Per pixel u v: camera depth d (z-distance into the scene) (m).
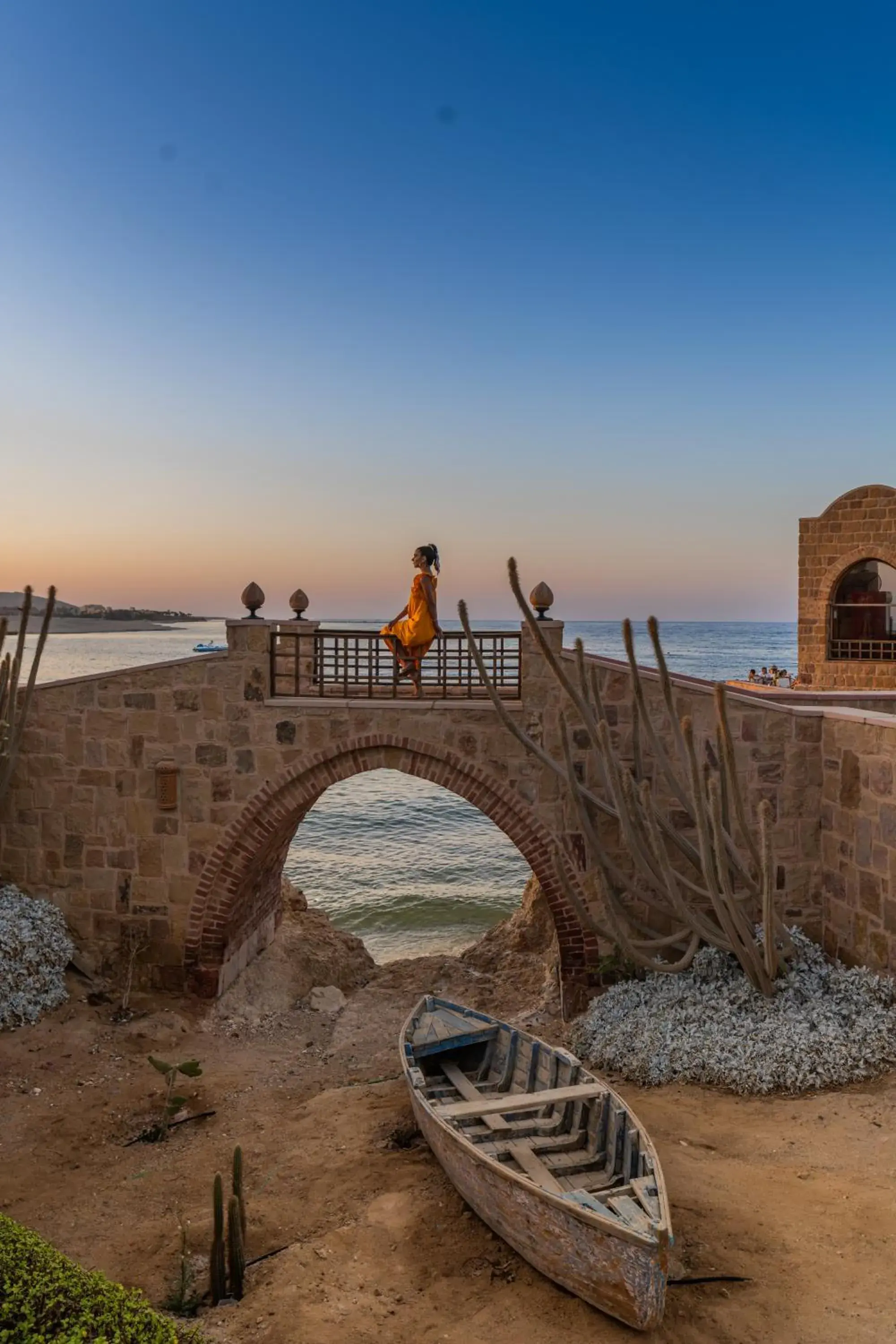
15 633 13.69
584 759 13.12
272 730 13.64
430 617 13.32
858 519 21.23
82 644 163.75
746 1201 7.69
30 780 14.12
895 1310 6.24
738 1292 6.56
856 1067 10.09
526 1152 8.20
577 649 11.66
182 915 13.97
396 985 16.83
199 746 13.79
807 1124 9.14
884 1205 7.46
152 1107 11.16
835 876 12.41
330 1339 6.35
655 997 11.78
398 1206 8.19
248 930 15.55
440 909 24.34
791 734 12.80
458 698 13.52
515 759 13.21
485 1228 7.73
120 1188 9.21
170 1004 13.80
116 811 13.98
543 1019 13.48
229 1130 10.58
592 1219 6.34
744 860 12.56
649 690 13.03
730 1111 9.66
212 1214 8.42
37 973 13.16
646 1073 10.59
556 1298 6.74
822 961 11.84
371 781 45.47
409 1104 10.60
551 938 17.69
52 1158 9.88
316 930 18.39
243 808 13.77
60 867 14.14
